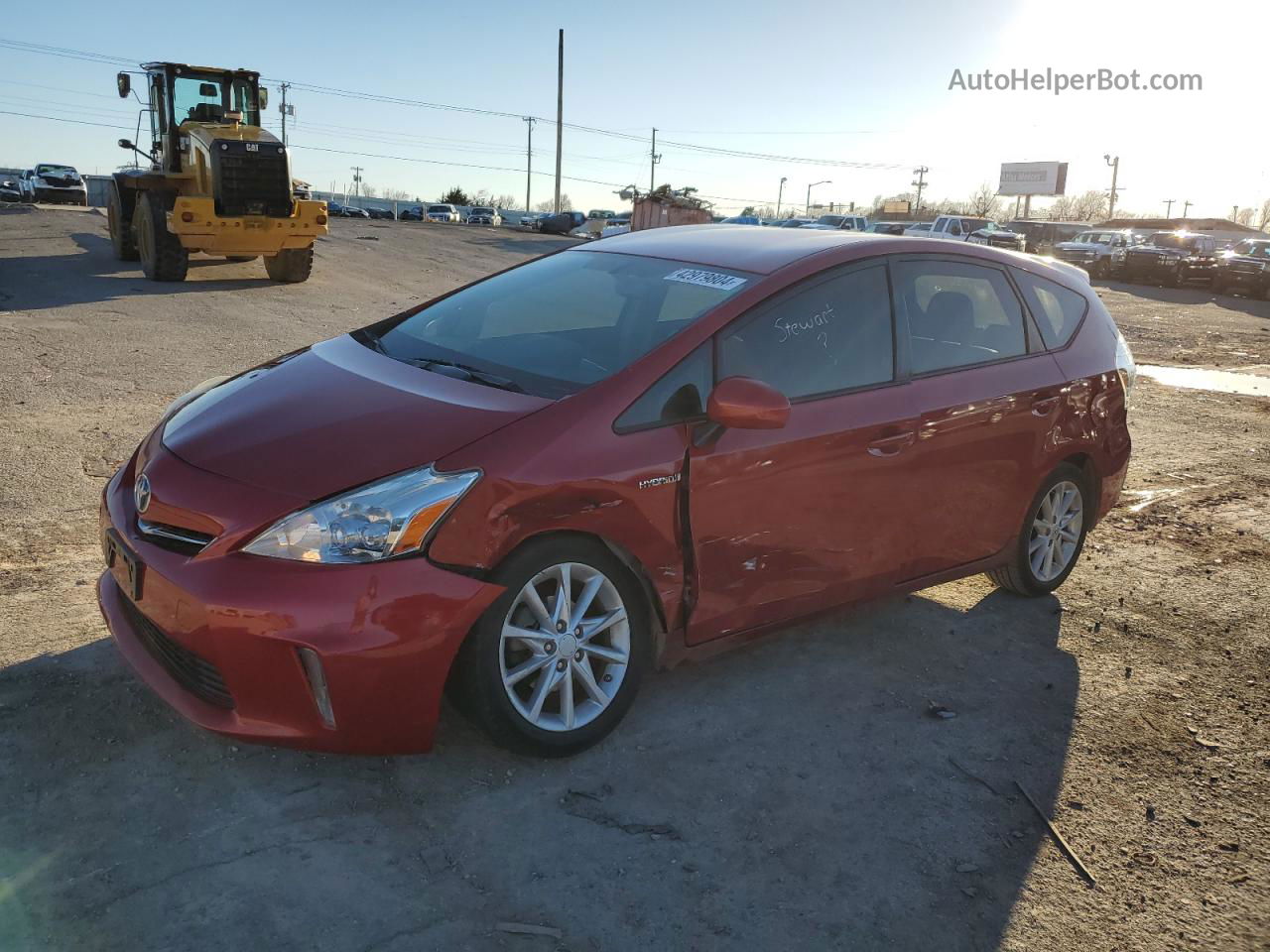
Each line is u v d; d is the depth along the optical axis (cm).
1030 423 429
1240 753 354
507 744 300
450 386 325
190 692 287
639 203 3080
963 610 462
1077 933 260
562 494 291
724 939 247
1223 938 262
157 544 286
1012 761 339
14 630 362
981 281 432
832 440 352
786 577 354
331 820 276
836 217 3547
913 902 266
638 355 330
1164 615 468
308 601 263
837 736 344
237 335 1075
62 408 691
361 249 2347
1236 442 834
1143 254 2973
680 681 373
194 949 227
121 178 1585
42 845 256
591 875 265
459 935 240
